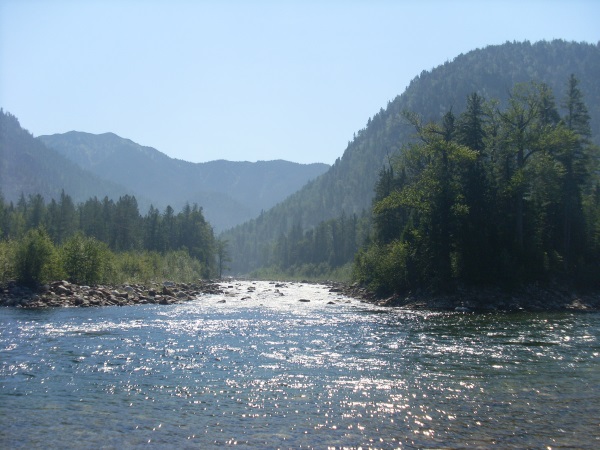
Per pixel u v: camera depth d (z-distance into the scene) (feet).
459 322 124.88
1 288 161.48
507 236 192.24
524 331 108.37
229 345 88.58
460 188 192.13
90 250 200.23
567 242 204.54
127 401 55.11
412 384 62.49
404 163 247.91
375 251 228.22
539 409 52.75
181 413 51.29
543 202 211.82
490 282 180.96
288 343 91.20
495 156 213.66
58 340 90.68
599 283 197.36
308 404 54.34
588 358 78.18
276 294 240.73
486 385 62.03
